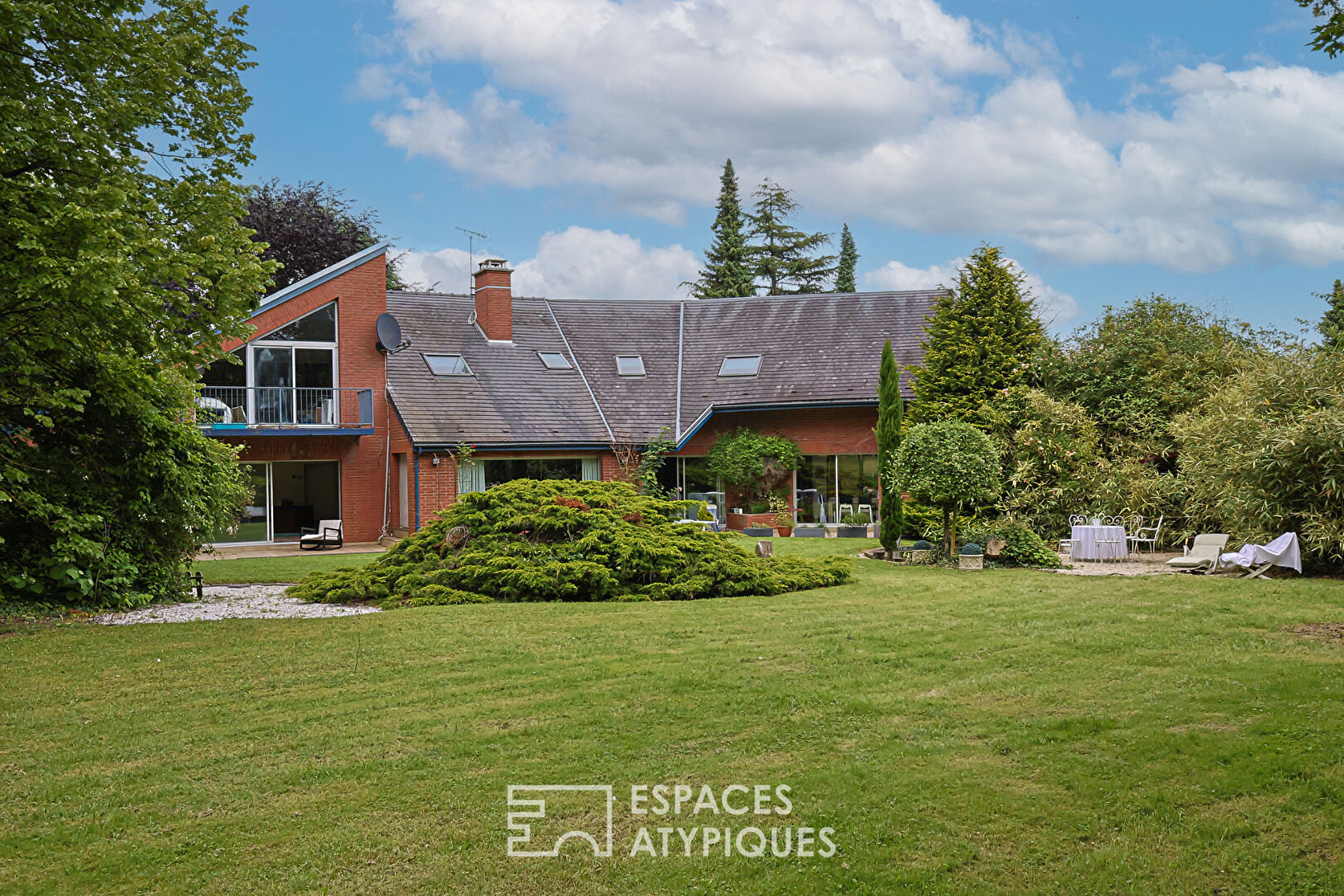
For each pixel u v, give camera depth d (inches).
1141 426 782.5
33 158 434.9
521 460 975.0
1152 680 291.6
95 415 490.0
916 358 1049.5
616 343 1155.3
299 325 951.6
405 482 960.3
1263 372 655.1
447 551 538.9
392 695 293.1
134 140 481.1
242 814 203.0
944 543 674.2
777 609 449.1
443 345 1054.4
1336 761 214.2
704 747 240.4
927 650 346.0
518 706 278.7
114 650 361.7
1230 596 460.4
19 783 222.7
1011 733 244.7
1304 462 551.5
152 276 437.4
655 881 173.9
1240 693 270.5
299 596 534.0
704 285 2039.9
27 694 299.9
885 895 167.5
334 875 176.7
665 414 1056.8
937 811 199.3
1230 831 186.7
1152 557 682.2
